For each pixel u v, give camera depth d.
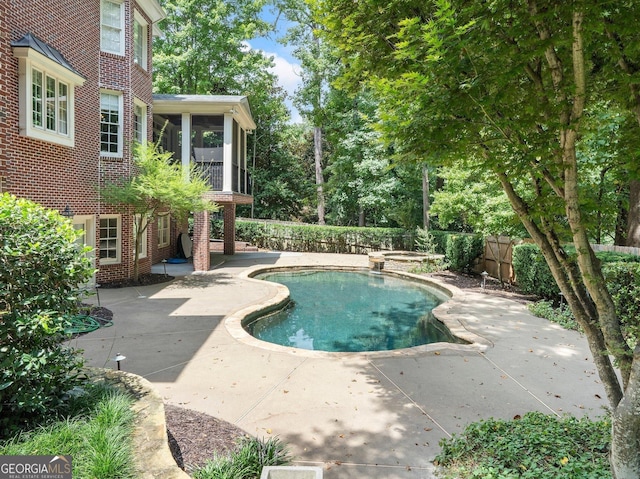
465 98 3.70
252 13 28.70
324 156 38.34
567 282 4.05
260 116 34.06
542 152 3.58
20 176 9.66
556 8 3.25
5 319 3.56
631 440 3.00
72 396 3.96
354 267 19.25
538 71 3.94
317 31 5.67
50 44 10.54
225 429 4.56
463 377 6.23
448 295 13.91
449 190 14.80
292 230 26.23
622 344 3.38
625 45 3.59
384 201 25.17
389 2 4.82
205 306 10.62
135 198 12.68
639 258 8.78
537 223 4.46
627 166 4.21
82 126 12.14
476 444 4.14
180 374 6.21
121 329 8.52
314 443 4.39
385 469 3.97
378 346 8.91
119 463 2.99
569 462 3.67
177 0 26.95
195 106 16.42
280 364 6.68
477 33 3.59
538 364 6.80
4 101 8.12
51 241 3.92
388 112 4.35
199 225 16.50
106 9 13.41
